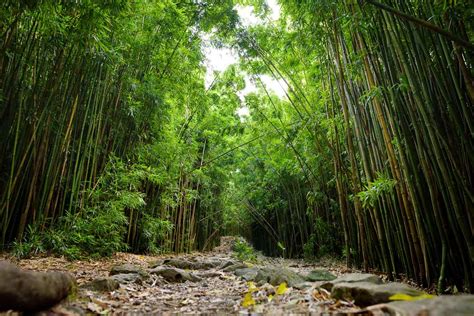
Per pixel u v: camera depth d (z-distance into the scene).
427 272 2.76
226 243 16.28
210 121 9.41
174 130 7.71
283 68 6.43
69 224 4.39
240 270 4.13
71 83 4.26
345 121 4.38
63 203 4.50
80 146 4.79
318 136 6.22
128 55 5.47
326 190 7.05
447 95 2.35
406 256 3.32
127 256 5.57
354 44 3.77
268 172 9.50
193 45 7.02
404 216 3.13
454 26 2.38
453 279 2.61
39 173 4.12
